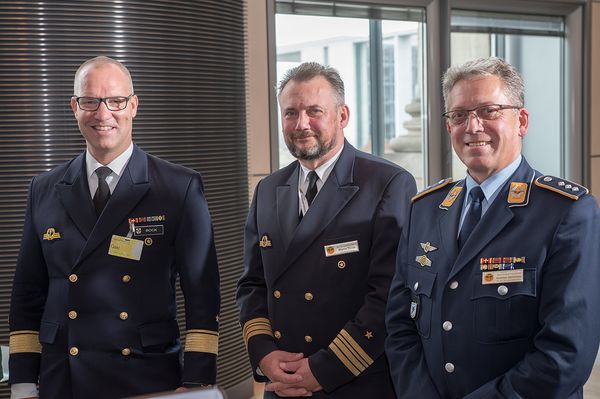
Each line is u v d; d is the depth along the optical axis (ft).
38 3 11.87
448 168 19.02
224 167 13.79
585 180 21.70
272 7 16.05
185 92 13.07
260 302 8.00
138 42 12.50
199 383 7.38
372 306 7.23
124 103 7.22
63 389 7.23
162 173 7.59
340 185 7.60
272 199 7.98
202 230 7.60
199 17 13.17
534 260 5.90
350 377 7.20
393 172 7.64
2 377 7.85
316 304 7.48
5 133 11.99
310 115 7.47
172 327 7.53
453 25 19.35
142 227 7.34
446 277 6.33
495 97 6.17
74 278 7.20
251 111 15.92
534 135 21.38
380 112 18.06
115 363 7.18
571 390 5.70
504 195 6.26
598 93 21.81
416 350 6.58
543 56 21.16
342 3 17.17
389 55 18.08
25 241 7.57
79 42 12.12
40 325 7.50
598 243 5.86
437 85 18.84
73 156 12.23
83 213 7.29
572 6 21.20
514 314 5.91
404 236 6.97
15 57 11.89
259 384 15.33
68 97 12.13
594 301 5.74
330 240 7.48
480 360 6.02
